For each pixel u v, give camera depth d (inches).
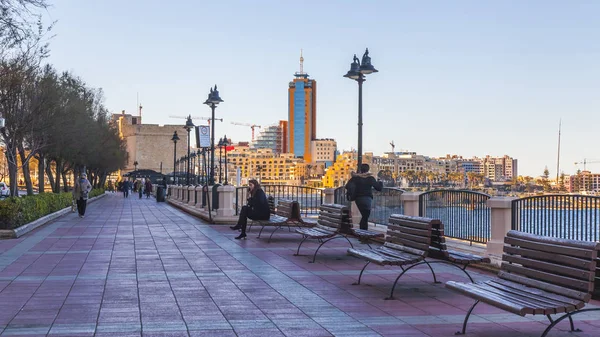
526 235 274.1
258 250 584.7
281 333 271.1
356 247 602.5
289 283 399.5
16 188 1092.5
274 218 731.4
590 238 394.6
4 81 925.2
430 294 359.6
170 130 4820.4
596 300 318.0
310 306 327.6
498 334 267.9
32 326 283.1
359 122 753.6
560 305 231.8
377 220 719.7
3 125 965.2
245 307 325.7
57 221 1033.5
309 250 583.5
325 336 265.4
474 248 500.4
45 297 353.7
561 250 247.3
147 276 430.3
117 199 2423.7
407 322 290.2
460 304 331.0
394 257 365.4
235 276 428.8
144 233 783.7
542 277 256.4
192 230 826.2
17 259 522.9
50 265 486.0
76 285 393.7
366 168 630.5
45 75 1196.5
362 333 269.9
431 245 359.6
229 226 892.0
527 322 289.9
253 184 692.1
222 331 275.0
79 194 1150.3
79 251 583.2
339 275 431.8
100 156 2385.6
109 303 336.8
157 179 3538.4
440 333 269.4
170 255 548.4
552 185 6683.1
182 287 386.3
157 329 278.8
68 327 281.6
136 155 4707.2
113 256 543.2
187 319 298.4
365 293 363.6
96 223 981.2
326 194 791.7
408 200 605.0
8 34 661.9
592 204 395.2
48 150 1480.1
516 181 7244.1
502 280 283.6
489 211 511.5
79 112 1477.6
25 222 820.6
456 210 567.2
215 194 1083.9
